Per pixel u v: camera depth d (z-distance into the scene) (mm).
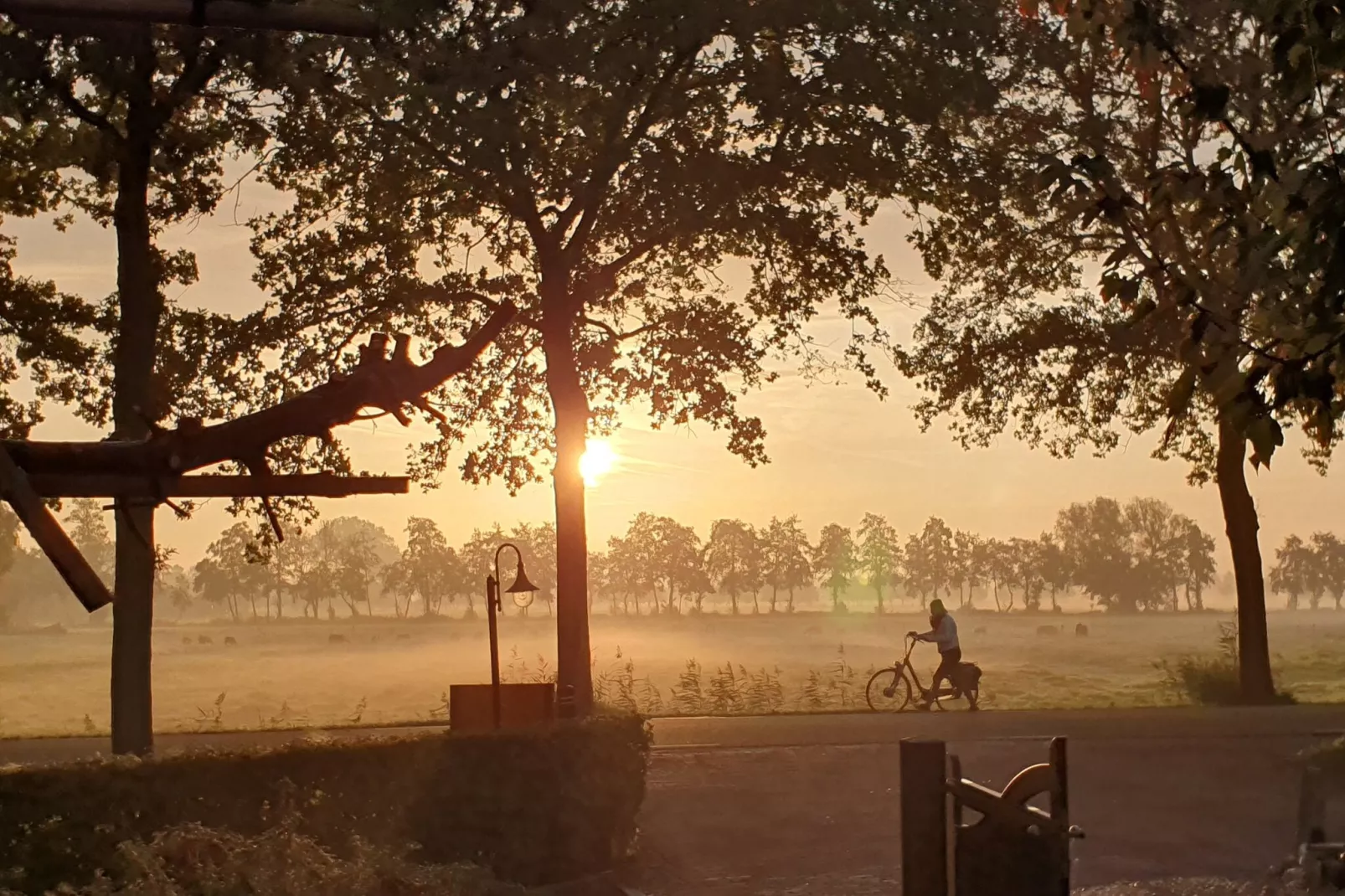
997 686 40062
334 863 7457
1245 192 6172
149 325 19375
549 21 17938
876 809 12703
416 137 20734
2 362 21844
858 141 20953
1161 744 16922
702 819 12211
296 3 4863
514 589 13016
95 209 22516
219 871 6922
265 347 23469
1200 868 9914
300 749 8508
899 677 25031
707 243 24656
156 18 4688
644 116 21172
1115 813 12250
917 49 20453
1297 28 5887
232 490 5012
